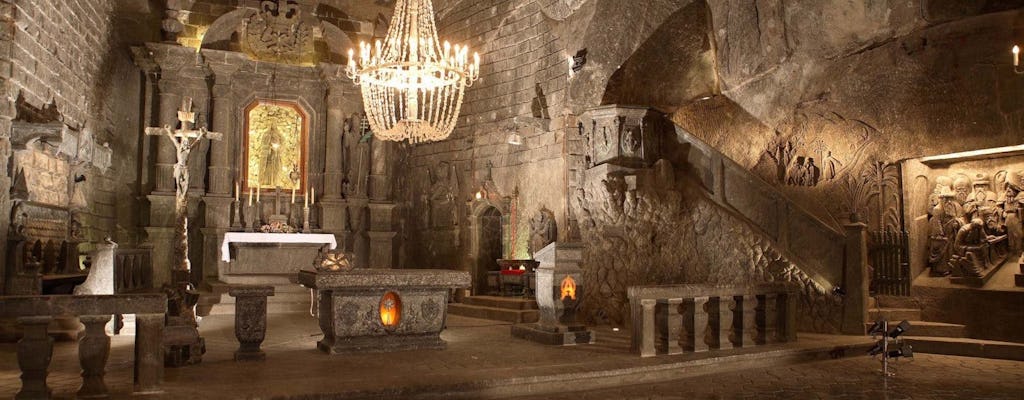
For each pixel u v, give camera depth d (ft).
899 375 26.35
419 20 32.53
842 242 34.40
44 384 18.62
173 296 25.84
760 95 41.47
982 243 34.40
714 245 38.58
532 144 48.21
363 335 28.78
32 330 18.51
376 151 59.36
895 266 36.32
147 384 20.10
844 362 29.40
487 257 52.31
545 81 47.70
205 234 54.13
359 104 59.67
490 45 52.85
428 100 55.01
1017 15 32.09
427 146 57.52
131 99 54.60
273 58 58.29
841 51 37.73
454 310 47.24
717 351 28.48
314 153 58.80
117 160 53.26
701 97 45.62
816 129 39.27
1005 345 29.89
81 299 19.17
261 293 26.94
